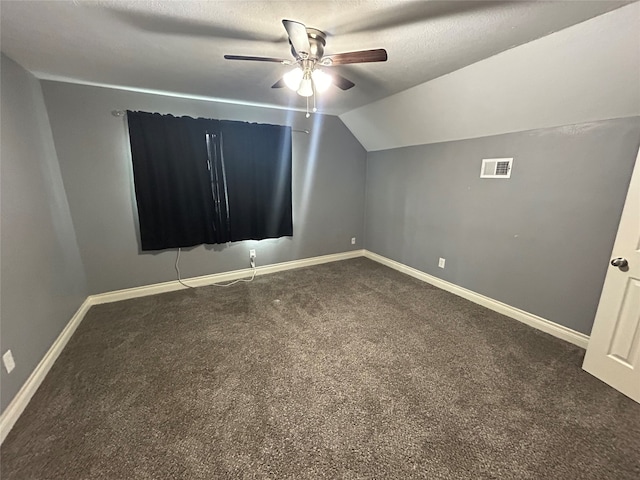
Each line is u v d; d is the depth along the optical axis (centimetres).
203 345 228
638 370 166
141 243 308
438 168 328
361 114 363
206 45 185
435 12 147
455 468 133
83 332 246
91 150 275
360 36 172
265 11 146
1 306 160
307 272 399
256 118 348
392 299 311
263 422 157
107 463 135
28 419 158
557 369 198
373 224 448
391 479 128
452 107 269
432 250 350
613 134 193
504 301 276
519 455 138
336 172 423
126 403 170
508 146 256
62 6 140
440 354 216
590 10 144
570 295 227
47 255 221
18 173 195
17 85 208
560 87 196
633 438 146
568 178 219
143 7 142
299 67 192
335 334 243
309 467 133
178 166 307
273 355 215
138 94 286
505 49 189
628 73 166
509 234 264
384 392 179
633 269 166
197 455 139
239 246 369
